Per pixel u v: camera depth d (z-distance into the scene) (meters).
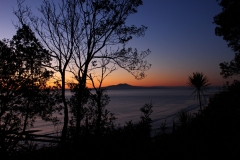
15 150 5.20
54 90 7.19
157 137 7.79
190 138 6.13
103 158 4.91
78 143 5.29
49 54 7.12
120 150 5.05
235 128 6.15
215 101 12.52
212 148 5.04
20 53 5.98
